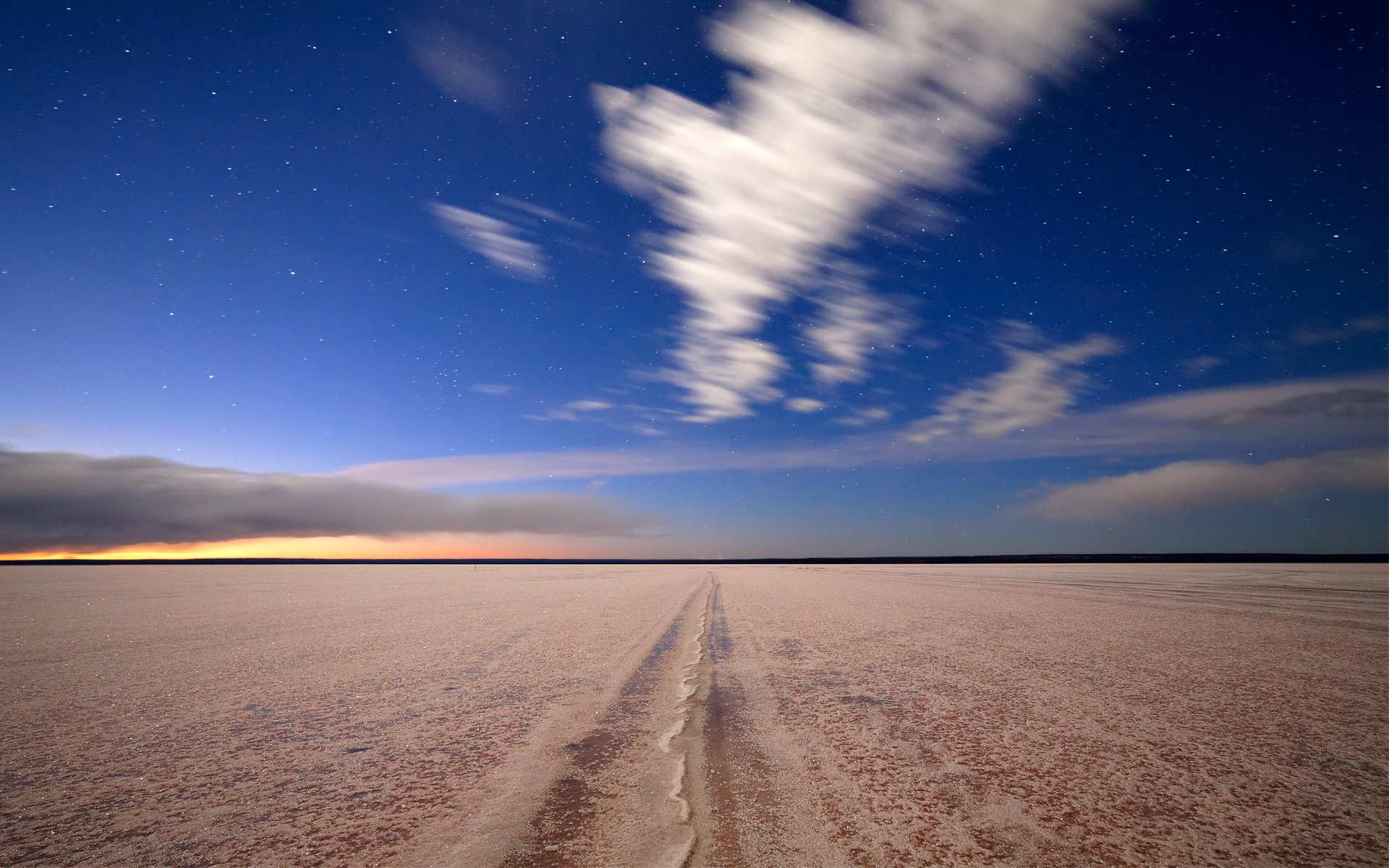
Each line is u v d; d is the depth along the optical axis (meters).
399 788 4.41
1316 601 17.61
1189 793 4.16
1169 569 45.88
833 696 6.99
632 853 3.38
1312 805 3.95
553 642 11.41
